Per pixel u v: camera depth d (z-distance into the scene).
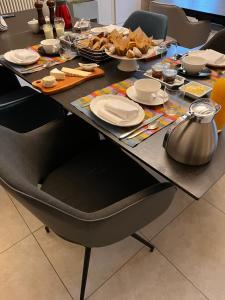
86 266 1.11
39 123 1.62
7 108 1.54
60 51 1.55
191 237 1.38
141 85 1.10
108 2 3.89
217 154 0.86
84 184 1.09
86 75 1.29
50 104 1.66
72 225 0.70
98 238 0.79
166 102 1.09
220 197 1.58
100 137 1.34
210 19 2.45
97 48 1.44
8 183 0.65
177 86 1.18
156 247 1.34
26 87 1.78
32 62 1.44
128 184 1.08
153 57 1.47
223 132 0.95
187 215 1.48
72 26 1.95
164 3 2.53
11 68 1.42
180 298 1.15
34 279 1.22
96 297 1.16
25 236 1.38
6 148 0.89
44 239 1.37
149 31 1.92
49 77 1.21
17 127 1.57
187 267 1.25
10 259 1.29
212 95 0.90
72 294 1.17
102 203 1.02
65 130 1.17
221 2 2.58
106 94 1.15
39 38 1.79
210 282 1.20
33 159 1.07
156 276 1.23
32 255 1.31
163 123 0.98
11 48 1.64
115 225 0.77
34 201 0.64
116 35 1.44
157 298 1.15
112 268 1.25
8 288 1.19
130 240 1.36
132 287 1.19
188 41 2.54
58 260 1.29
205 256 1.30
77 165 1.18
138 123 0.97
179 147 0.79
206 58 1.38
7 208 1.52
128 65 1.35
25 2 3.21
